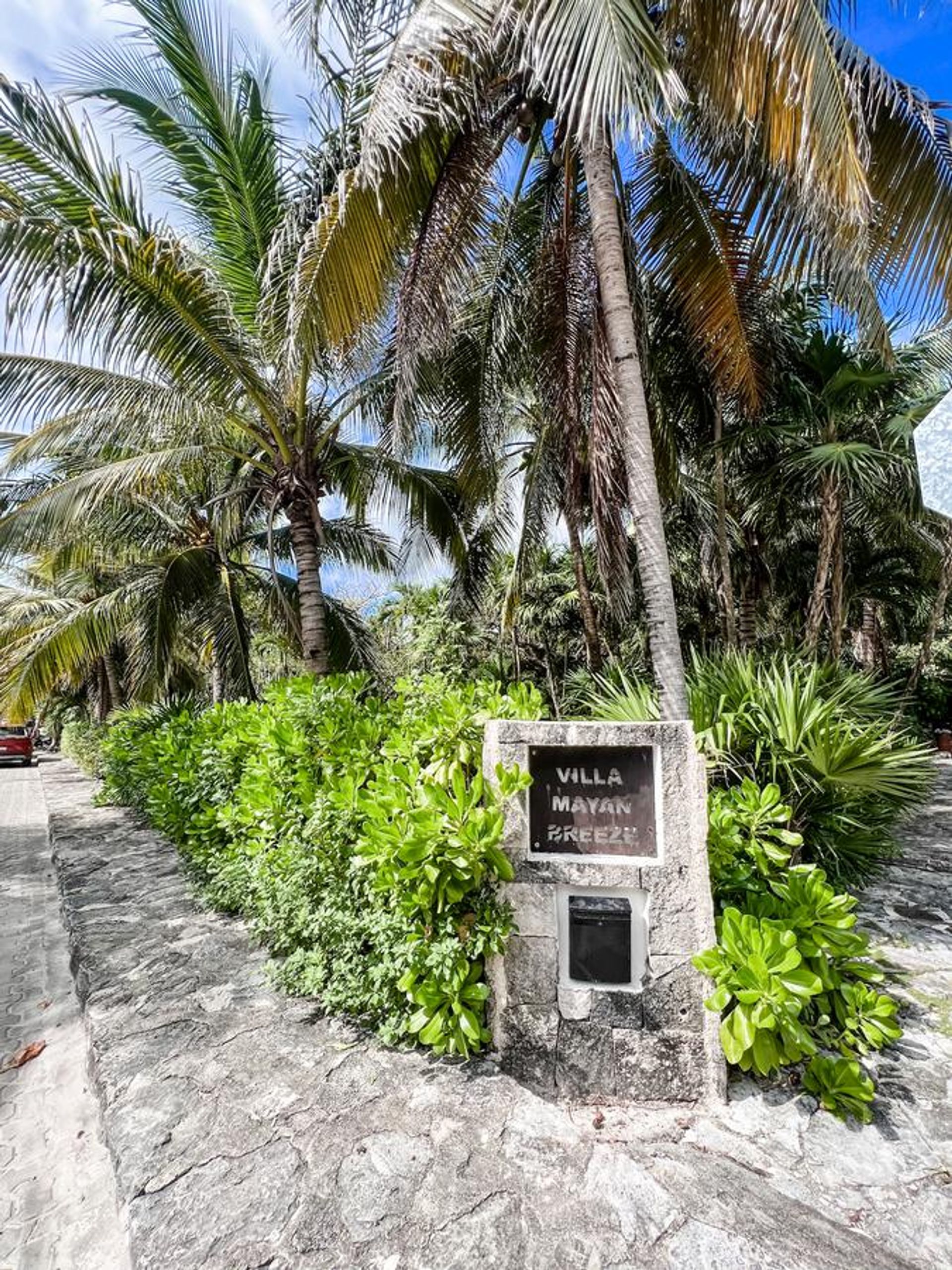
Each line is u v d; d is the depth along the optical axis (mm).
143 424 5289
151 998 2848
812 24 2855
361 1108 2023
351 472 7188
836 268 3775
